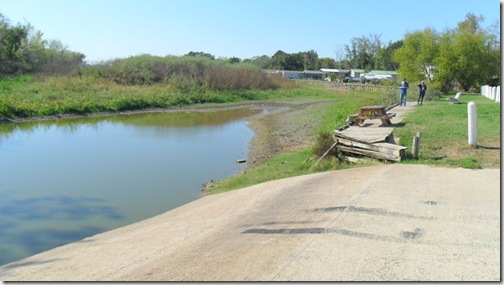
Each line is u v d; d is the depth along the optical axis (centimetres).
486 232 605
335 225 659
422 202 755
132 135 2442
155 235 830
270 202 905
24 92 3719
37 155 1855
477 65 4722
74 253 800
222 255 604
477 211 695
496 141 1296
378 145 1166
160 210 1137
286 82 7088
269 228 705
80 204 1190
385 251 555
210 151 1966
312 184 1005
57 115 3288
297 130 2625
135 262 648
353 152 1247
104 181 1429
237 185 1270
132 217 1087
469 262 511
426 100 3531
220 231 750
